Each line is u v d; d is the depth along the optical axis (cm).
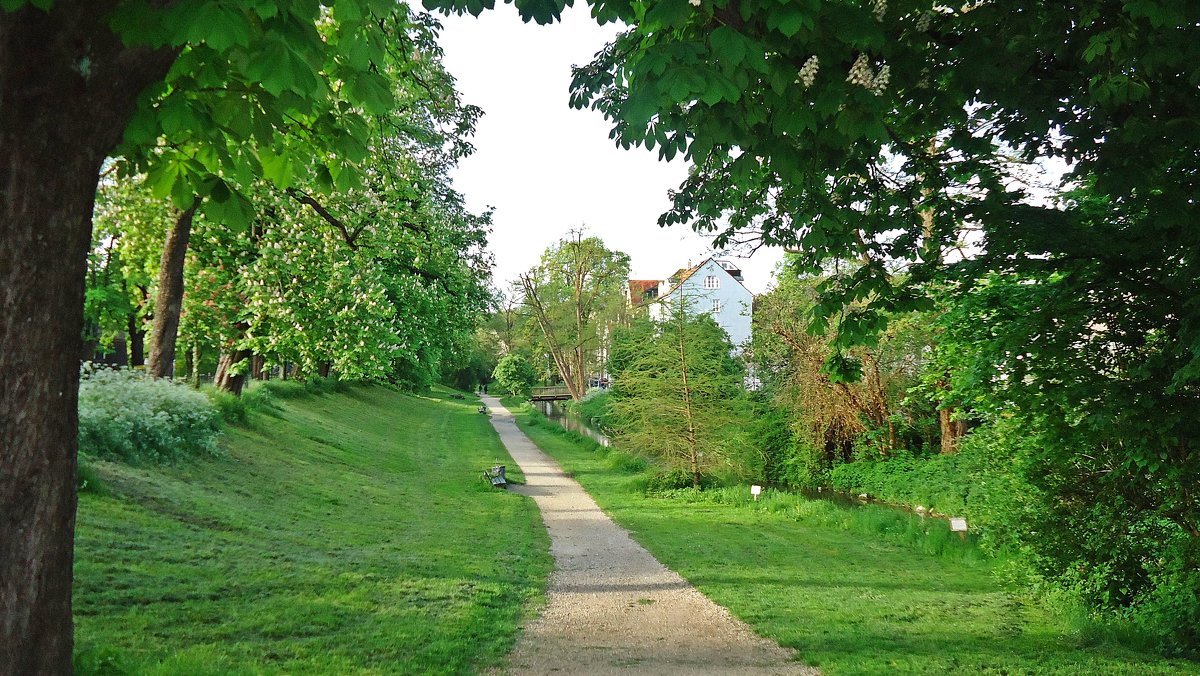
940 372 1312
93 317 2255
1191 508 823
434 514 1666
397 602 832
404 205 1852
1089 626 873
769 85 472
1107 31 532
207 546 925
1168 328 758
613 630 835
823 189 788
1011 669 689
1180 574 836
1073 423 872
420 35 1129
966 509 1895
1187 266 684
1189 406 746
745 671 680
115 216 1573
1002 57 542
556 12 379
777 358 2838
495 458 3184
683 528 1777
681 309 2539
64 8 301
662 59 364
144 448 1287
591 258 5869
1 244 310
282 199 1528
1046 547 957
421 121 1537
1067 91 598
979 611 991
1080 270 780
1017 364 848
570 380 5903
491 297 2802
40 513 329
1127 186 583
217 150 409
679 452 2442
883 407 2569
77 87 314
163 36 301
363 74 396
